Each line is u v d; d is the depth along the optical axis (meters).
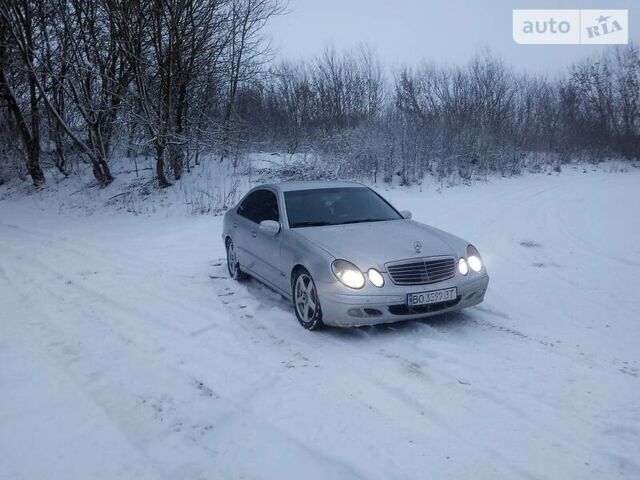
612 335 5.00
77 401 3.80
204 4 15.71
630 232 10.55
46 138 21.77
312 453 3.09
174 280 7.57
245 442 3.23
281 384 4.03
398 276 4.85
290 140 21.38
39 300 6.57
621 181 22.38
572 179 23.06
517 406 3.60
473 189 18.56
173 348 4.83
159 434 3.34
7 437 3.32
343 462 2.99
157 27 15.20
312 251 5.14
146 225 13.39
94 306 6.25
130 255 9.66
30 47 16.59
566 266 7.98
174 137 15.95
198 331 5.29
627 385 3.90
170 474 2.92
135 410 3.66
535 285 6.91
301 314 5.37
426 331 5.08
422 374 4.14
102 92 16.66
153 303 6.35
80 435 3.34
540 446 3.12
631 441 3.16
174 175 17.16
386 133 19.78
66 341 5.04
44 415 3.59
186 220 13.59
